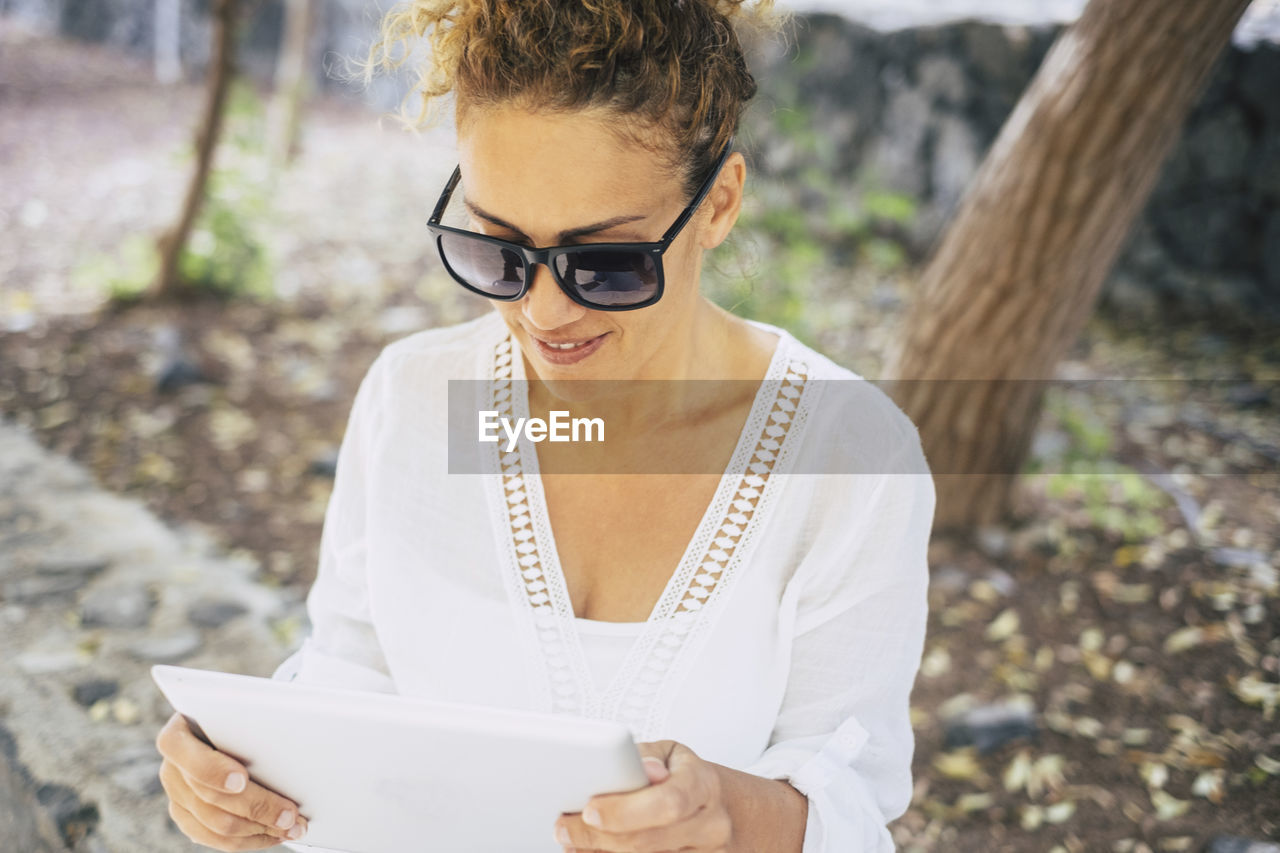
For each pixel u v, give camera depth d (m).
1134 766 2.94
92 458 4.52
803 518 1.26
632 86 1.02
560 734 1.00
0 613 3.18
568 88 1.00
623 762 1.00
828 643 1.26
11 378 5.12
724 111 1.10
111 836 2.34
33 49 11.16
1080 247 3.51
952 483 3.91
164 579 3.47
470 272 1.13
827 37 7.34
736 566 1.25
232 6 5.69
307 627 3.36
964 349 3.75
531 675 1.30
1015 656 3.40
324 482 4.50
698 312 1.29
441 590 1.34
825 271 6.91
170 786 1.22
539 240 1.08
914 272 6.94
